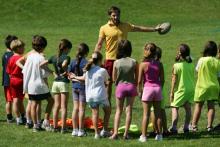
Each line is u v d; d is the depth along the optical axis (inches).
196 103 1028.5
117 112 971.9
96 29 3713.1
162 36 3085.6
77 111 998.4
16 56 1103.0
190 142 938.7
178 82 1025.5
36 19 4192.9
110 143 935.0
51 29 3727.9
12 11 4350.4
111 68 1072.2
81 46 997.8
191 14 4453.7
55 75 1031.0
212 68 1013.2
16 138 988.6
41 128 1066.1
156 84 951.6
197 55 2289.6
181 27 3678.6
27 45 2792.8
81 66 990.4
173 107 1024.9
